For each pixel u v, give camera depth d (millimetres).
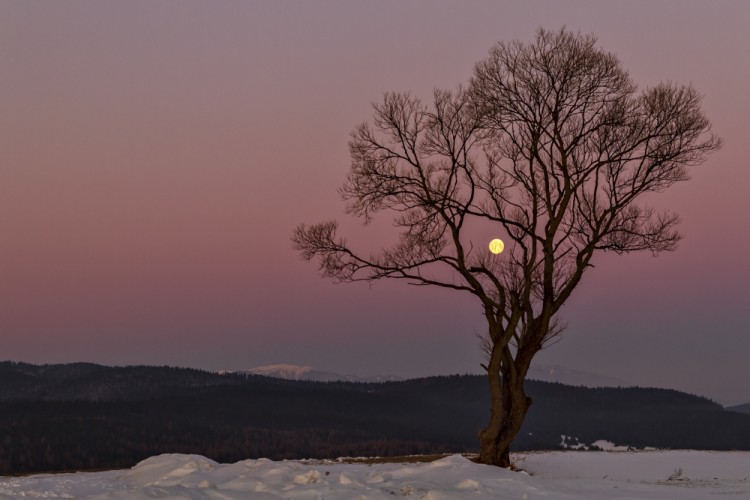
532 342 29781
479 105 30766
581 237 31250
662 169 30453
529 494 19984
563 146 29719
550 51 30062
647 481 27766
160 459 22578
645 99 30281
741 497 21062
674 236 30938
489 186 31203
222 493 16906
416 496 17828
